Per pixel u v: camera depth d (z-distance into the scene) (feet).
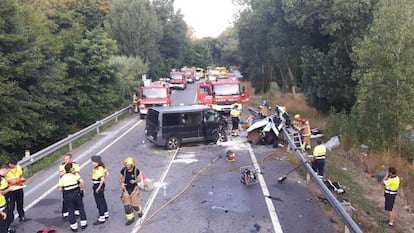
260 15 124.26
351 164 53.83
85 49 93.35
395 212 37.27
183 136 56.70
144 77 136.98
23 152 67.82
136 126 80.18
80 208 28.86
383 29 53.31
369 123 57.31
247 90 95.96
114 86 103.81
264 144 59.06
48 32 77.87
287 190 37.45
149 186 37.35
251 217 30.78
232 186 38.78
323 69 80.59
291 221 29.94
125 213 31.53
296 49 106.73
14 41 61.41
